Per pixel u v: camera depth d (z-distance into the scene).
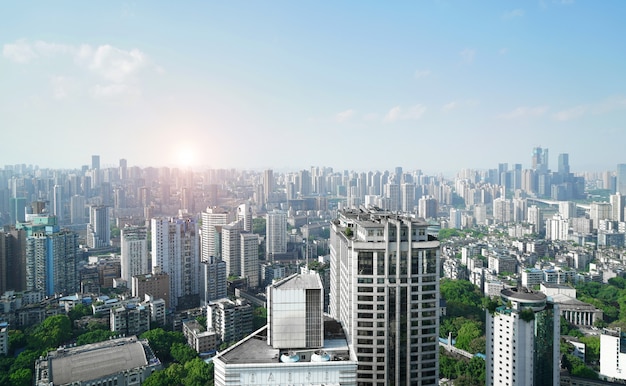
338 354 169.75
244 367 161.00
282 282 179.00
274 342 171.75
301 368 162.25
